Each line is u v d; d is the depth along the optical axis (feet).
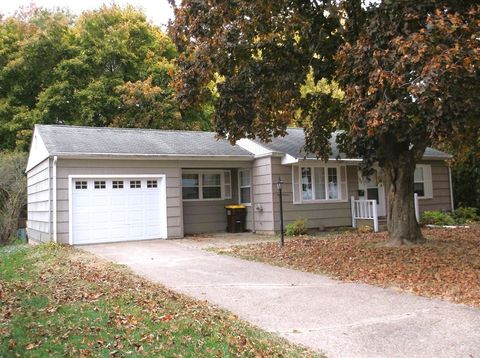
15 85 92.48
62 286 27.22
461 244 41.70
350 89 29.50
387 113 26.61
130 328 18.80
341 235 53.62
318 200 60.08
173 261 37.47
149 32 104.12
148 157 52.49
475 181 72.02
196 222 62.39
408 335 18.21
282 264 35.37
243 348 16.78
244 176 63.57
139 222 53.31
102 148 51.85
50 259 38.96
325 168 60.95
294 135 68.03
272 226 56.95
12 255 44.24
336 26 37.35
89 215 50.57
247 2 32.55
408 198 41.52
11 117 91.15
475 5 27.96
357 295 24.97
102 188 51.44
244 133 39.09
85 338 17.49
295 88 37.29
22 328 18.60
